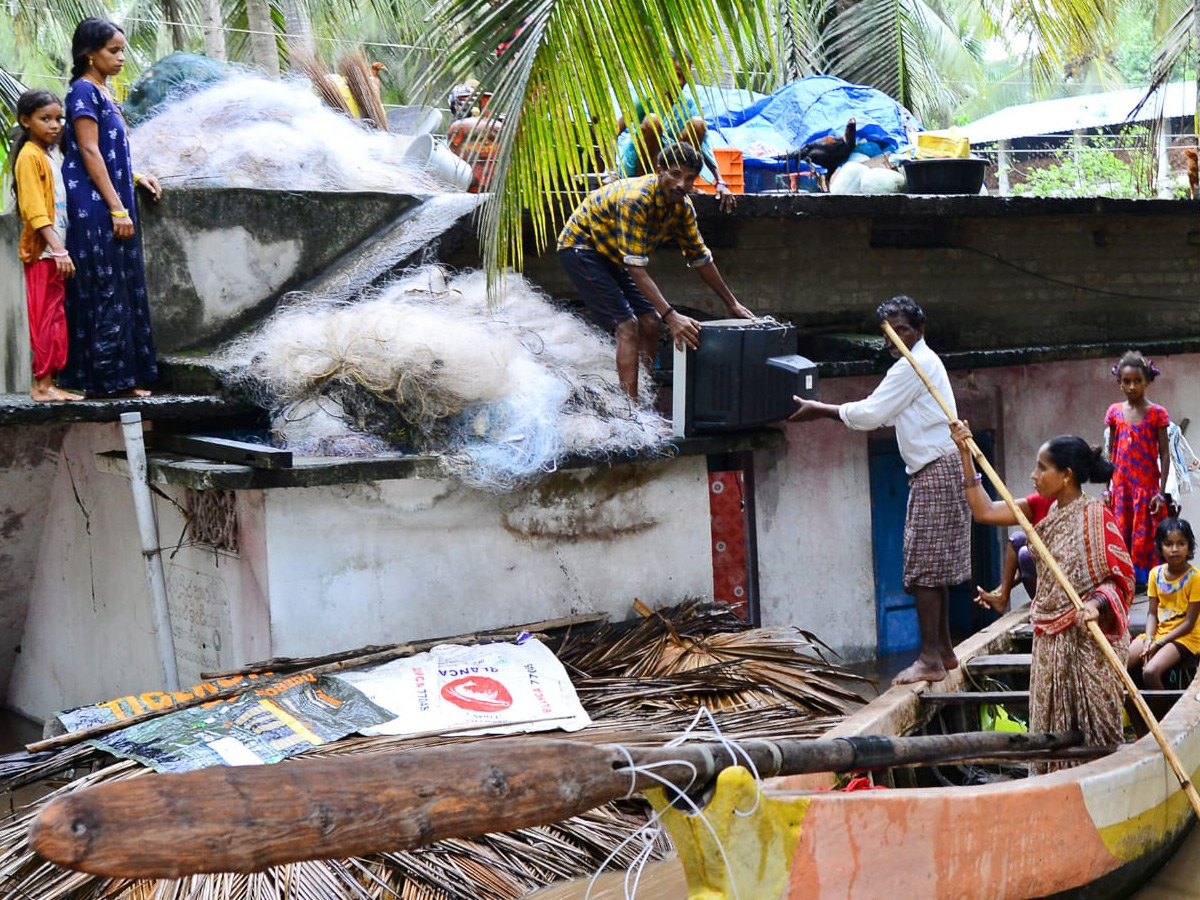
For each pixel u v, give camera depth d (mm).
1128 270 14328
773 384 9805
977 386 13219
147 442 9898
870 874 5562
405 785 3986
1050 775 6590
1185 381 14758
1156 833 7242
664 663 9312
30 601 12477
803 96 14188
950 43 24844
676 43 7512
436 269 10398
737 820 5070
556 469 9422
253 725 7812
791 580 11891
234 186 10430
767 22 7617
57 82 20688
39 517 11867
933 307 13203
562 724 8133
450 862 7027
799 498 11969
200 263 10188
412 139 12102
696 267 10336
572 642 9586
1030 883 6301
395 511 9234
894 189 12977
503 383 9508
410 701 8188
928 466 8523
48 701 12234
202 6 15953
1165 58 16547
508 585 9750
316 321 9555
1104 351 13398
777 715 8555
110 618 10938
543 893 6977
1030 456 13586
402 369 9203
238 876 6742
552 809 4391
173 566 10156
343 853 3836
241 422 9969
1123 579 7355
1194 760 7789
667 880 7117
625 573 10344
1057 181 22219
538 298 10992
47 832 3301
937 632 8758
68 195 9094
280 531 8797
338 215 10750
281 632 8828
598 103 7668
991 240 13438
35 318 8812
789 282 12422
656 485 10477
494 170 7965
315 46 16312
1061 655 7434
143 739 7703
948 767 8758
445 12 7789
